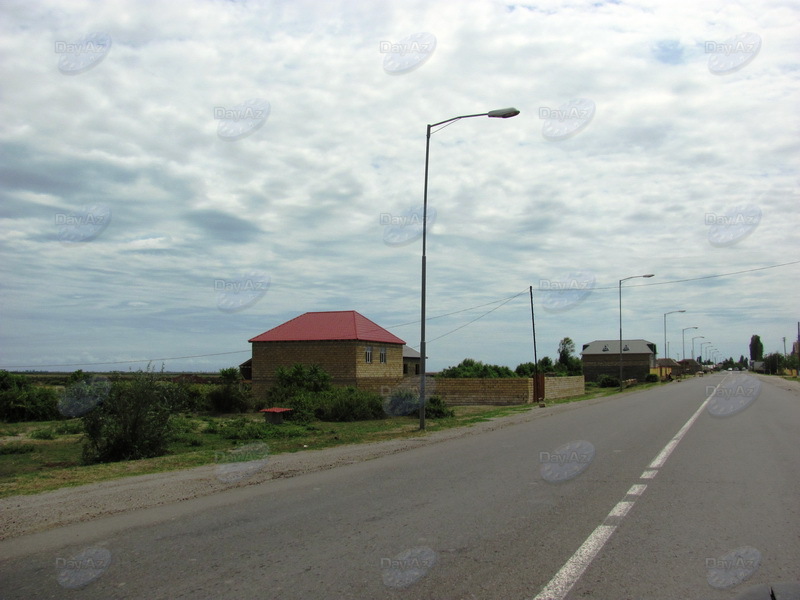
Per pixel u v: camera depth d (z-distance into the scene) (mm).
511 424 20547
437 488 8992
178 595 4824
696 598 4602
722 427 17859
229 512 7719
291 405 26328
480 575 5133
